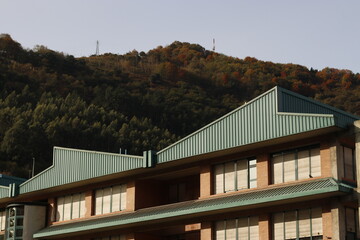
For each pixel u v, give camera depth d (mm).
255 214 43844
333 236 39188
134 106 164375
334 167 40250
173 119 166000
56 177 58688
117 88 169375
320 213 40469
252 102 43906
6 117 131750
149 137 144750
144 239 52594
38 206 61406
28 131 124062
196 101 184500
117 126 147500
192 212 45438
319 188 38844
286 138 42031
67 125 132750
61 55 197375
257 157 44688
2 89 155000
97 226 52969
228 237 45312
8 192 63406
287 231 41969
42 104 142000
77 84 176875
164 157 49156
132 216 51094
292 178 42500
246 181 45188
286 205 42219
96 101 163000
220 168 47281
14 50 188750
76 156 57312
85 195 58062
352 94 191375
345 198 39406
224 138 45062
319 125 39656
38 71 177500
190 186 52938
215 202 45062
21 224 60562
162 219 48531
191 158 47750
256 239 43531
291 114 41281
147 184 54188
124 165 52188
